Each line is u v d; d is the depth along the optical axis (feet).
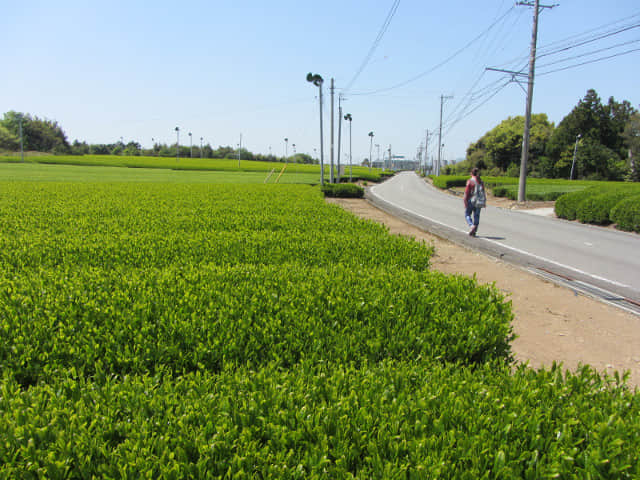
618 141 254.06
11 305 12.69
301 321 12.06
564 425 7.16
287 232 30.58
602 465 6.43
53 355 10.53
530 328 18.11
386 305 13.20
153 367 10.69
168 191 77.56
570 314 19.88
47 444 6.91
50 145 435.94
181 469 6.33
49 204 50.55
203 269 17.72
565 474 6.33
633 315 19.75
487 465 6.61
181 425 7.11
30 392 8.54
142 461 6.33
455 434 7.18
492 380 9.18
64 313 12.14
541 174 260.42
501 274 27.50
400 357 11.18
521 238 41.65
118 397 8.17
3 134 388.78
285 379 9.02
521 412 7.74
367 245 25.05
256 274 16.55
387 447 6.97
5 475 6.20
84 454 6.68
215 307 12.76
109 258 21.47
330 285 15.05
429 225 51.49
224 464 6.43
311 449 6.74
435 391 8.46
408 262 21.88
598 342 16.69
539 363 14.82
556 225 52.37
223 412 7.57
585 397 8.38
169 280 15.47
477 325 11.84
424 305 13.12
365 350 11.21
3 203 51.19
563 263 30.35
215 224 35.22
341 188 105.09
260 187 96.43
